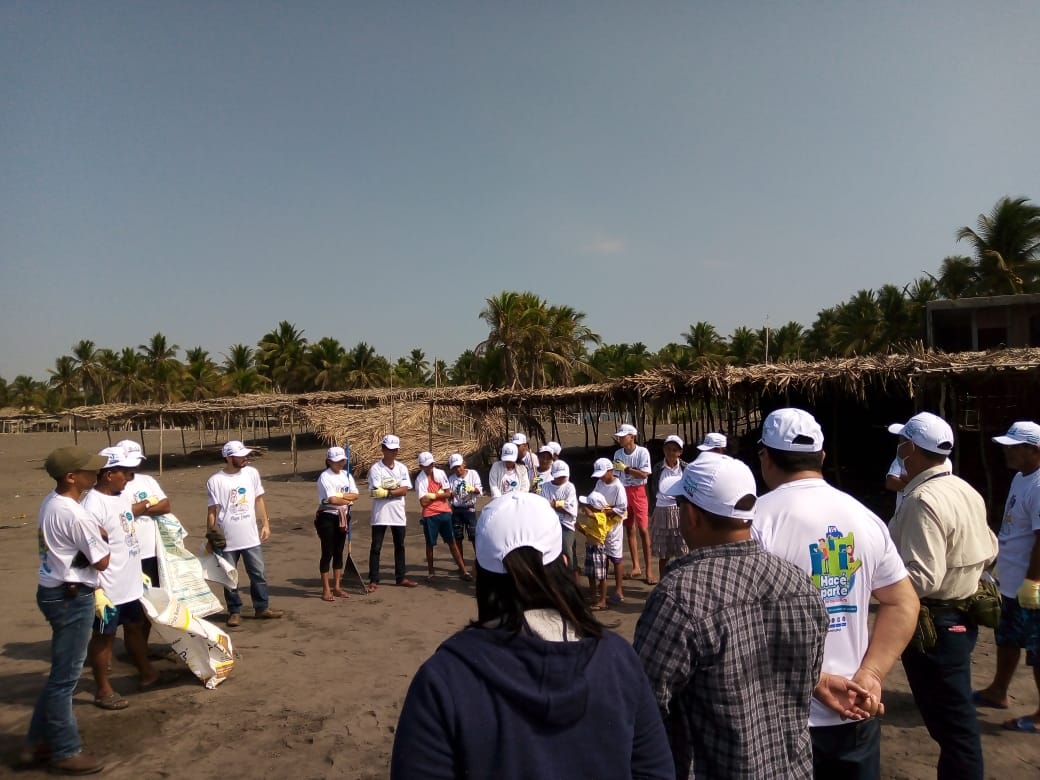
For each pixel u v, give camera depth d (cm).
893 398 2142
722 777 211
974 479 1558
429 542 1005
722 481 229
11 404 9312
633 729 179
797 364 1521
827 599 263
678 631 210
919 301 4228
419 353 8406
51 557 463
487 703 164
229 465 809
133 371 7625
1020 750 467
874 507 1574
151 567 684
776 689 220
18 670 662
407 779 161
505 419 2548
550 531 186
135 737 518
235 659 680
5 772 467
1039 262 3506
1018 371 1162
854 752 259
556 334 4278
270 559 1160
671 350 5719
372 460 2359
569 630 178
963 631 350
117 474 572
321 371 7019
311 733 525
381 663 671
